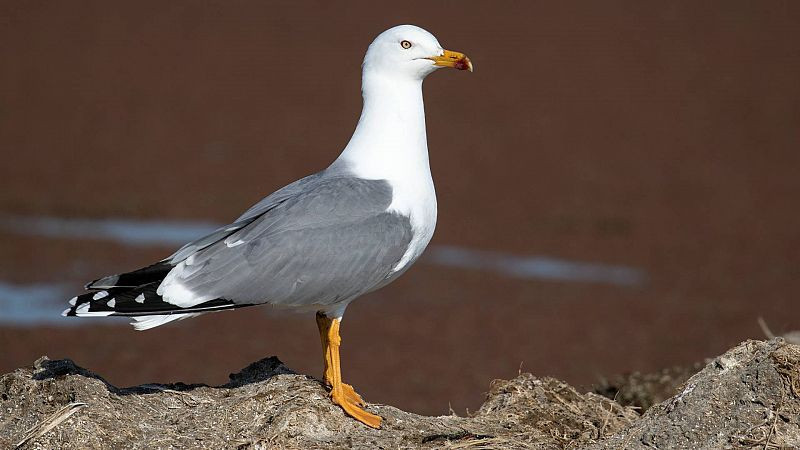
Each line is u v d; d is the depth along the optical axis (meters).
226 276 8.48
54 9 42.38
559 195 22.89
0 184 21.98
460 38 39.22
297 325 15.61
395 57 9.23
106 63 34.88
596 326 15.59
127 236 18.89
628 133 28.59
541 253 19.20
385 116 9.24
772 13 44.81
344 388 9.15
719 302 16.88
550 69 35.72
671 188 23.80
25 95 30.42
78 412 8.22
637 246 19.75
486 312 16.20
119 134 26.94
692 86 33.97
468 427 8.91
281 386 8.80
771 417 7.96
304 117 29.67
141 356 13.98
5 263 17.14
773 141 28.11
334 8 44.59
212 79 33.66
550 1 46.53
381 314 16.08
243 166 24.33
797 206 22.69
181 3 44.97
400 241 8.91
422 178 9.24
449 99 31.81
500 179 23.94
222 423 8.41
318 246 8.62
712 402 8.09
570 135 28.23
